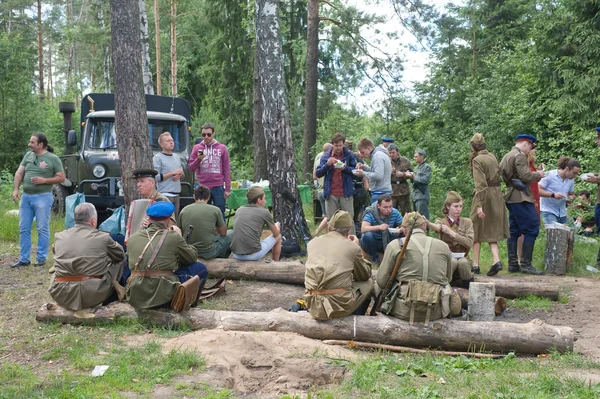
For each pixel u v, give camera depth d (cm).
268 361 539
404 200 1233
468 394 463
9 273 883
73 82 4012
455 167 1619
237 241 859
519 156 941
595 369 537
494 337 586
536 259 1047
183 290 622
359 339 604
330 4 2036
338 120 2338
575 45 1789
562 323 716
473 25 2578
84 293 639
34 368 523
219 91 2969
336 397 461
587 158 1503
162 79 3697
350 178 984
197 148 1024
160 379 484
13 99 2369
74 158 1304
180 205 1220
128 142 884
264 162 1641
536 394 457
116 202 1174
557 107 1698
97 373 499
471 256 1109
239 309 730
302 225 1070
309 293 615
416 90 2419
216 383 487
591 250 1130
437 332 592
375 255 899
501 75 1867
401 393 462
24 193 916
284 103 1068
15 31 4141
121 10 877
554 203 1049
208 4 2950
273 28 1064
